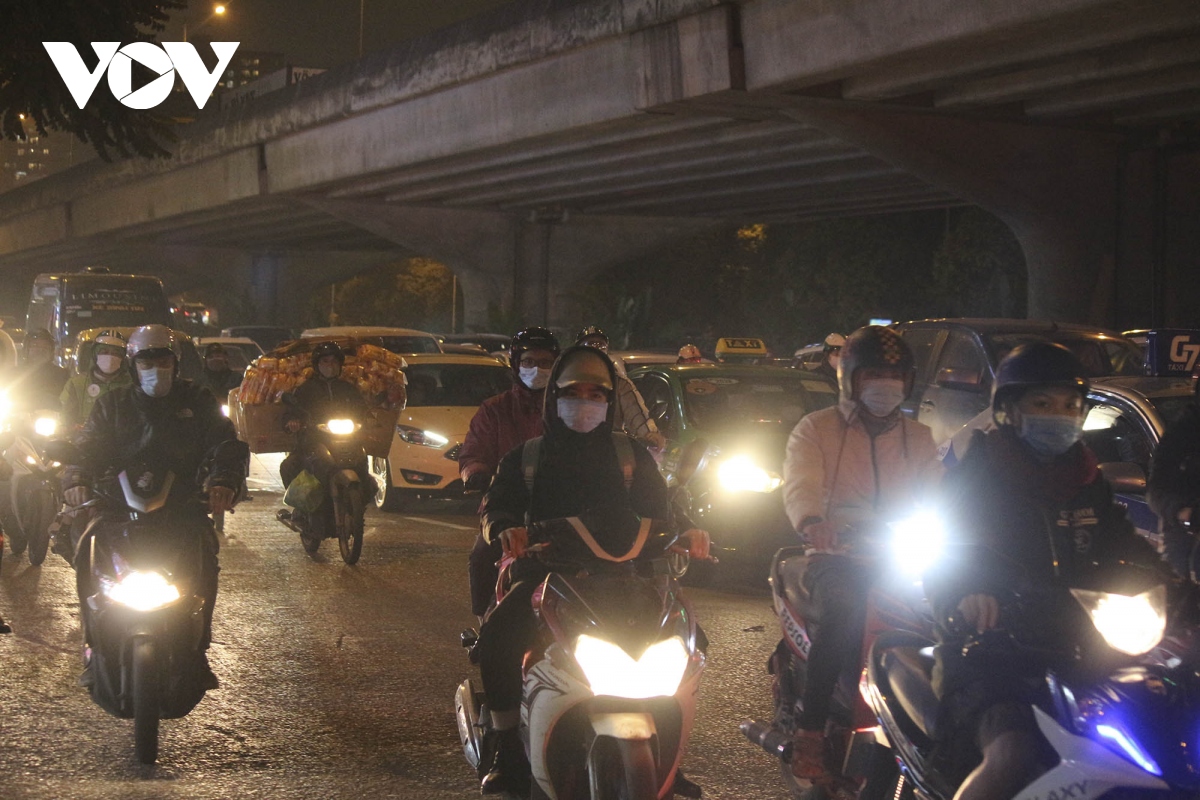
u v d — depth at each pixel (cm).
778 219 5091
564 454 479
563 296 5444
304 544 1158
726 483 1073
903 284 5031
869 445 466
